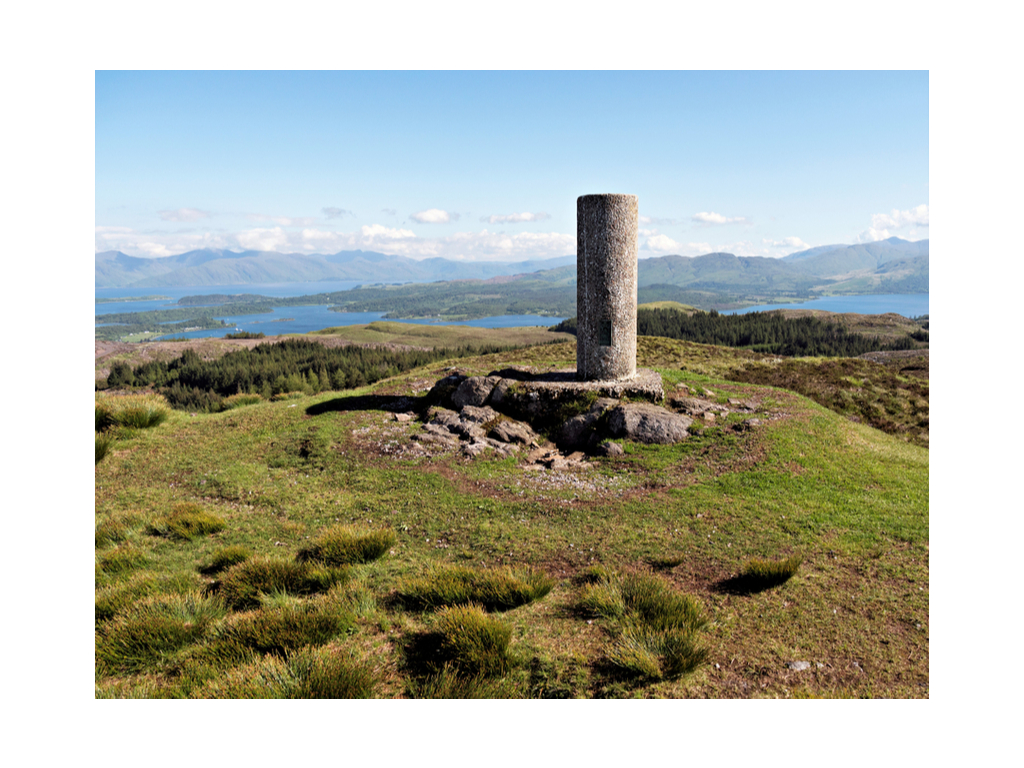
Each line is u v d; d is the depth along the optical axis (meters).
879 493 11.31
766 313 153.88
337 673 5.57
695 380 20.44
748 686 5.76
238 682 5.46
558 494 11.45
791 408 16.91
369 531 9.37
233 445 14.59
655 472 12.52
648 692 5.63
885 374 28.38
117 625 6.39
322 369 104.12
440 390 17.45
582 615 7.05
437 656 6.14
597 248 15.52
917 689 5.72
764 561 8.07
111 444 14.27
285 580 7.65
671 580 8.08
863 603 7.32
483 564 8.68
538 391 15.64
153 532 9.74
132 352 128.75
